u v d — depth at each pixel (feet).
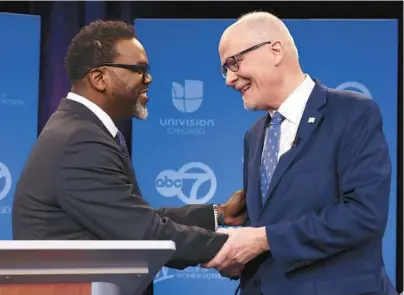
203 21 14.97
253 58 8.14
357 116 7.89
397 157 14.53
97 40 7.74
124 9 15.42
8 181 14.34
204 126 14.84
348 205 7.60
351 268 7.80
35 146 7.43
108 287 4.83
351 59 14.83
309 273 7.82
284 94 8.23
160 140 14.79
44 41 15.24
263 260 8.11
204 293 14.38
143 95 8.01
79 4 15.35
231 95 14.85
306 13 15.37
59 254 4.55
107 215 6.95
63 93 15.24
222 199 14.74
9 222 14.32
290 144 8.13
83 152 7.08
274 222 7.92
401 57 14.78
